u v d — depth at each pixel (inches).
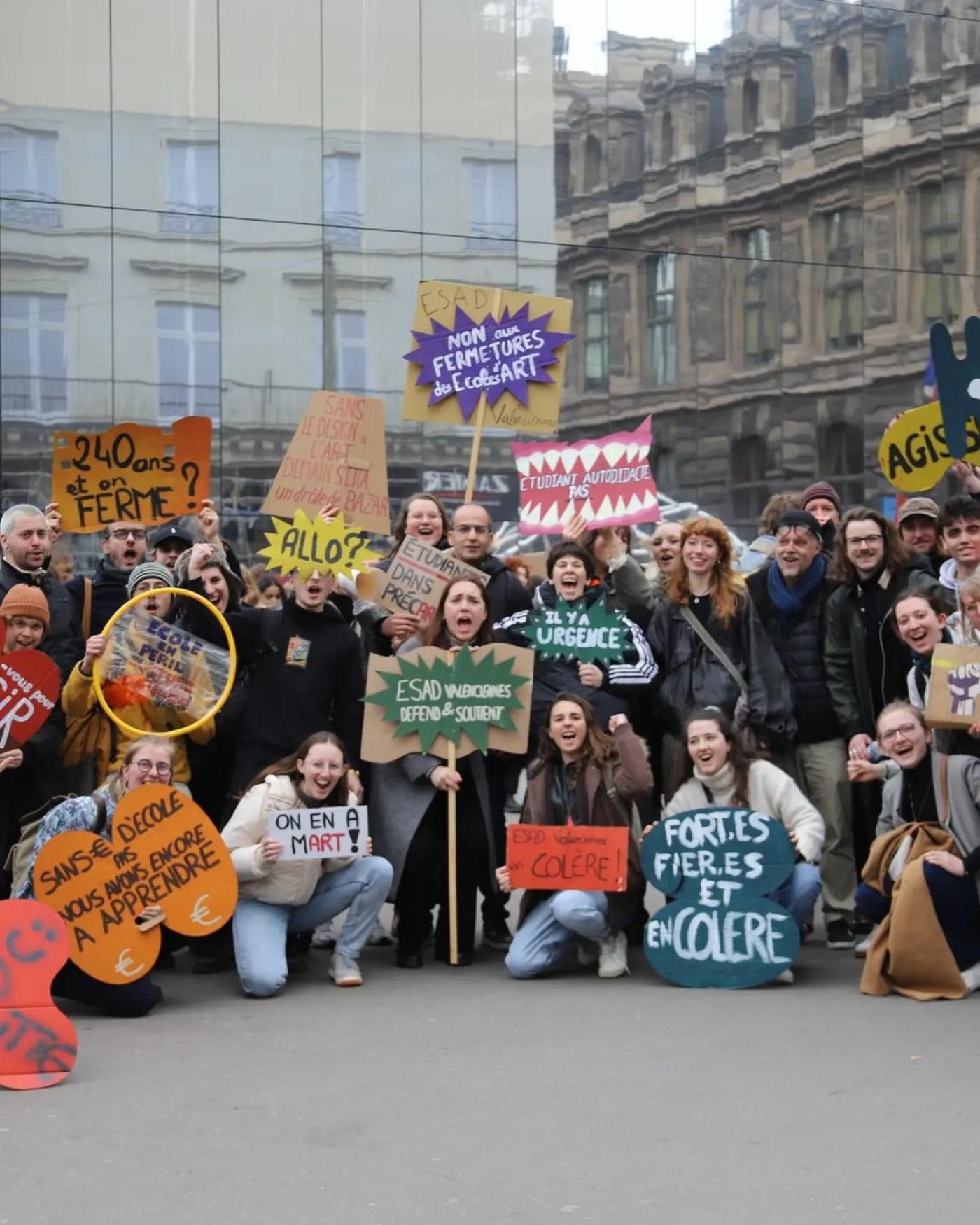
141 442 363.6
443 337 367.6
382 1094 231.0
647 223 857.5
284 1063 248.5
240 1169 199.3
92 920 279.6
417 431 823.1
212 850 287.7
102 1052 257.0
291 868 299.3
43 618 302.0
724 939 299.7
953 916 288.0
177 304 805.2
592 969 319.6
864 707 331.0
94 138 794.8
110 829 288.2
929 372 495.5
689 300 861.2
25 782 312.3
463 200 834.2
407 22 826.8
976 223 891.4
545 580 362.9
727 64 864.9
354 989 302.5
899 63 882.1
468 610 326.0
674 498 860.0
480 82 836.0
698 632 330.3
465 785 325.7
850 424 880.9
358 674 328.8
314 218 816.9
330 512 358.3
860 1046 253.9
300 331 816.3
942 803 296.0
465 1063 246.8
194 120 805.2
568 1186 191.6
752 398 868.6
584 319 850.1
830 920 335.0
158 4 800.9
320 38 816.9
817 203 874.8
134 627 312.2
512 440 836.6
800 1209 183.0
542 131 844.0
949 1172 194.5
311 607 325.4
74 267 795.4
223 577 324.2
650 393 858.1
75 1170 199.6
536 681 330.3
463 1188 191.5
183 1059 252.1
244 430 810.2
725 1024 269.7
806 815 307.7
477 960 330.6
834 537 358.3
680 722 328.2
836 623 334.3
